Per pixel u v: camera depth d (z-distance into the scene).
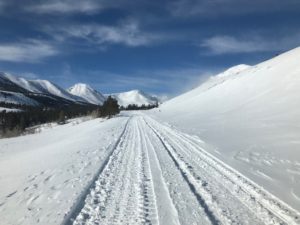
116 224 6.30
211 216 6.84
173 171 10.96
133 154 14.66
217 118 31.64
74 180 9.82
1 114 102.88
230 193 8.46
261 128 20.25
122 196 8.09
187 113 49.19
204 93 69.50
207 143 17.75
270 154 13.24
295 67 37.88
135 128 30.36
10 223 6.57
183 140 19.67
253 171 10.82
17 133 55.09
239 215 6.92
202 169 11.34
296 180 9.63
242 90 45.25
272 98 31.30
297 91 29.30
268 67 48.19
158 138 21.14
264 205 7.59
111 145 17.98
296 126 18.33
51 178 10.36
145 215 6.79
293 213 7.05
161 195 8.16
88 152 15.62
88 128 37.06
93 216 6.72
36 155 17.80
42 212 7.09
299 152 12.89
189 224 6.38
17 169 13.45
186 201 7.73
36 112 114.38
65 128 50.34
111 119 50.00
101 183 9.40
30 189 9.22
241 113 30.16
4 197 8.66
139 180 9.70
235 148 15.34
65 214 6.80
